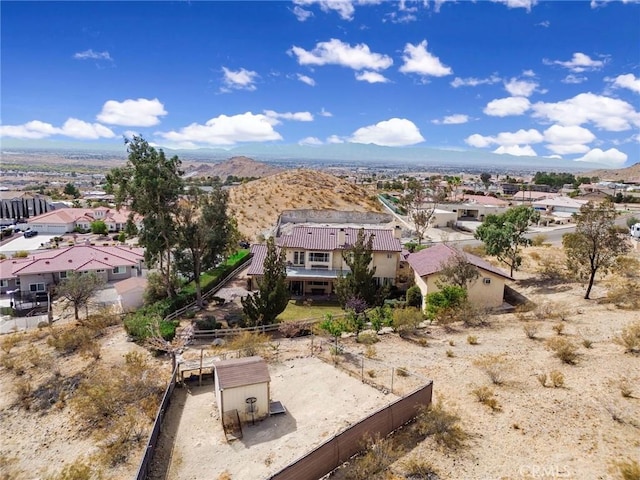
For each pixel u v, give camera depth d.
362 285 35.66
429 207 96.69
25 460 19.14
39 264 50.34
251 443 18.30
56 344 29.86
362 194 109.19
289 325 31.39
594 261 35.84
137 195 35.72
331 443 14.99
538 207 106.50
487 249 43.06
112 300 44.59
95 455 18.70
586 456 14.63
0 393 24.95
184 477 16.30
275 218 84.44
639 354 22.33
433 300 32.91
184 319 35.34
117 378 24.45
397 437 16.97
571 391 19.22
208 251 39.53
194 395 22.91
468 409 18.73
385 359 25.41
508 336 27.88
